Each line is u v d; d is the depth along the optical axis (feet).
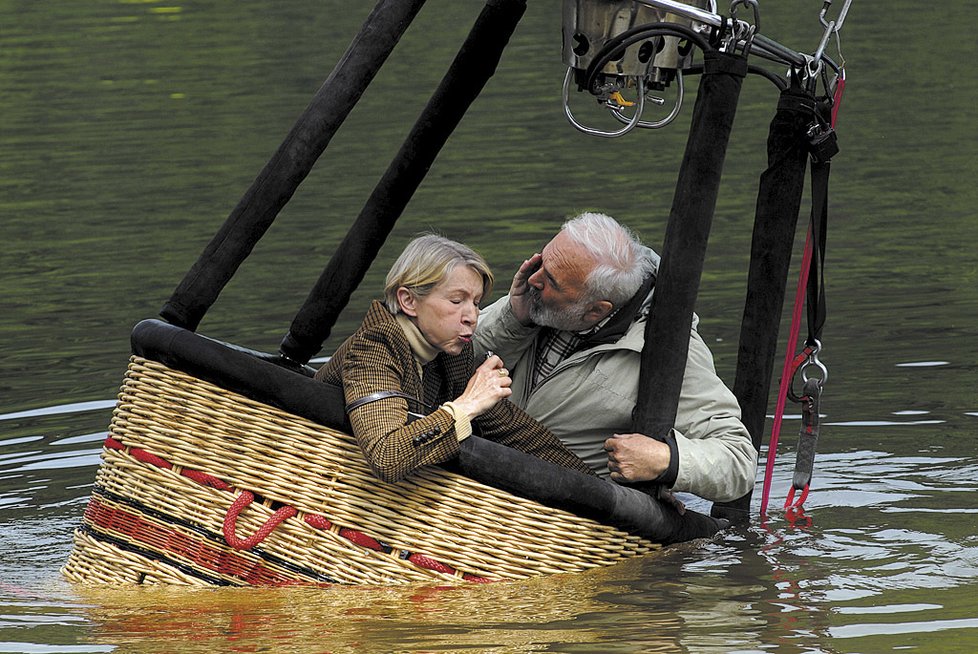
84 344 104.53
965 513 69.10
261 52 236.02
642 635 53.57
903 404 85.61
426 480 59.77
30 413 88.79
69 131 187.32
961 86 197.16
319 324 73.15
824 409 85.56
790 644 52.54
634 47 62.23
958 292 109.70
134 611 57.41
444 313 59.41
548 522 60.90
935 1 263.08
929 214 136.36
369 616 56.03
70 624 56.18
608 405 66.54
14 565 65.51
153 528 61.11
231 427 60.13
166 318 63.16
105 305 115.65
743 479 65.31
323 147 63.46
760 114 189.37
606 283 64.08
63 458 80.94
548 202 146.30
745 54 62.44
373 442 57.62
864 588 58.85
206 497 60.23
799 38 232.32
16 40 252.62
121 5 284.82
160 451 60.90
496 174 160.15
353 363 59.57
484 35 68.69
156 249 133.69
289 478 59.72
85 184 160.76
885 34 236.02
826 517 69.46
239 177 160.66
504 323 68.39
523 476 60.13
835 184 151.33
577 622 55.16
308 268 125.18
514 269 120.47
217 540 60.23
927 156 160.86
